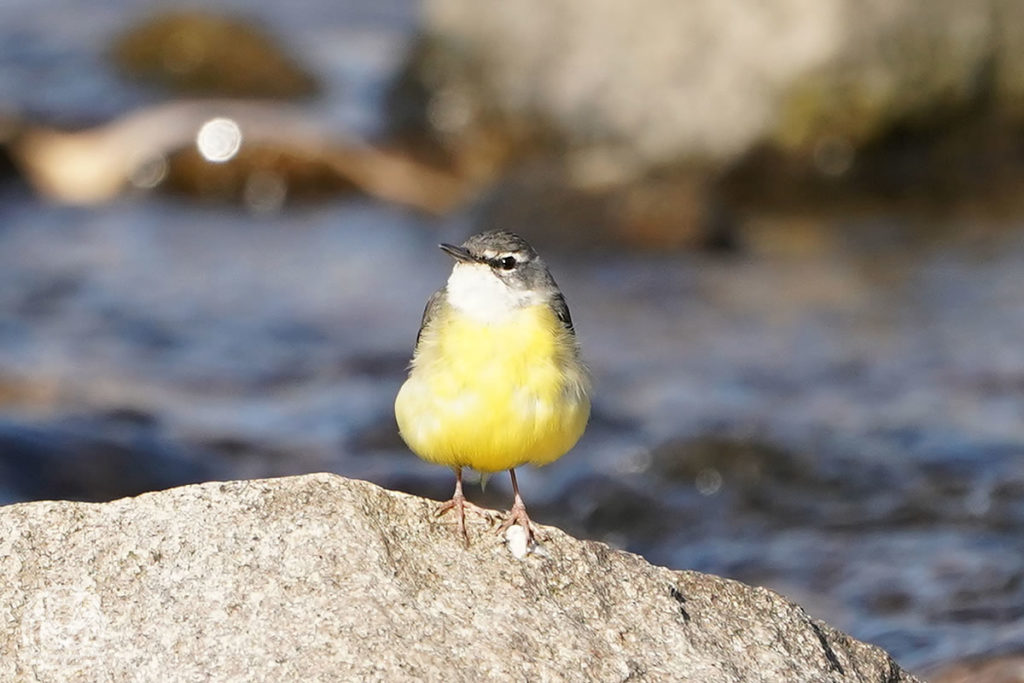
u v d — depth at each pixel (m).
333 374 17.98
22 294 20.33
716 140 25.86
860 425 16.17
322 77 33.28
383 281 21.77
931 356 18.41
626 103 26.44
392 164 26.56
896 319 19.88
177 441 15.36
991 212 25.09
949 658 10.76
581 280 21.77
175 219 24.34
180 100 30.69
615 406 16.84
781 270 22.25
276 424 16.30
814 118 25.62
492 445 8.54
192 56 31.72
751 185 25.91
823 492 14.57
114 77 31.64
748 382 17.70
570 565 7.96
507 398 8.41
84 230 23.48
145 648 7.09
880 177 25.81
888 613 12.05
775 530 13.92
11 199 24.55
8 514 7.55
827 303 20.66
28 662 7.12
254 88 31.70
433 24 28.45
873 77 25.48
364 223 24.66
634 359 18.52
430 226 24.58
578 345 8.82
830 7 25.41
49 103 29.86
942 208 25.38
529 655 7.34
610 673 7.39
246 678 6.92
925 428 15.97
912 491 14.50
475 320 8.50
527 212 23.34
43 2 37.41
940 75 25.70
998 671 10.21
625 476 14.98
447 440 8.57
